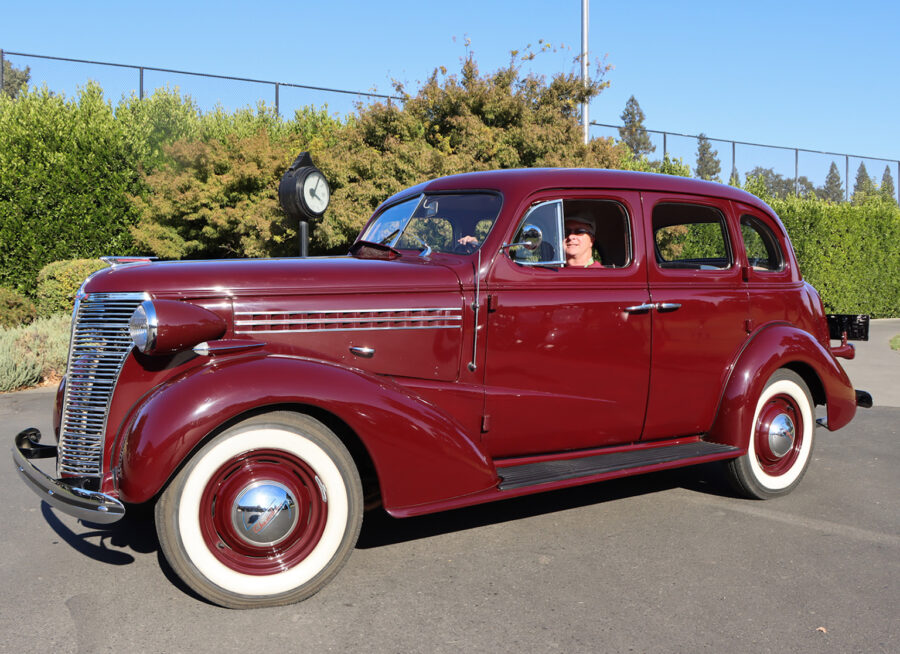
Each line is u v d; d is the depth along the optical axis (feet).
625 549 11.37
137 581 10.11
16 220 39.68
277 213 39.75
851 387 15.06
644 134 67.56
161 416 8.69
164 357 9.71
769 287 14.39
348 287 10.50
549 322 11.73
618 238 13.07
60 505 9.03
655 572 10.46
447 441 10.16
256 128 49.62
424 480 10.07
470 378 11.26
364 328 10.52
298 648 8.23
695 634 8.59
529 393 11.65
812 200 60.59
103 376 9.82
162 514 8.87
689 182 13.71
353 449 10.68
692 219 14.57
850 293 59.98
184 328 9.25
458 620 8.93
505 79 45.62
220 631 8.63
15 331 31.37
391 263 11.30
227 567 9.13
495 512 13.28
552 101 47.55
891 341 42.09
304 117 53.21
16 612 9.13
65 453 9.99
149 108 47.70
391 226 13.29
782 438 13.91
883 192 80.59
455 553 11.21
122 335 9.72
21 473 10.10
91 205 41.60
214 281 9.96
